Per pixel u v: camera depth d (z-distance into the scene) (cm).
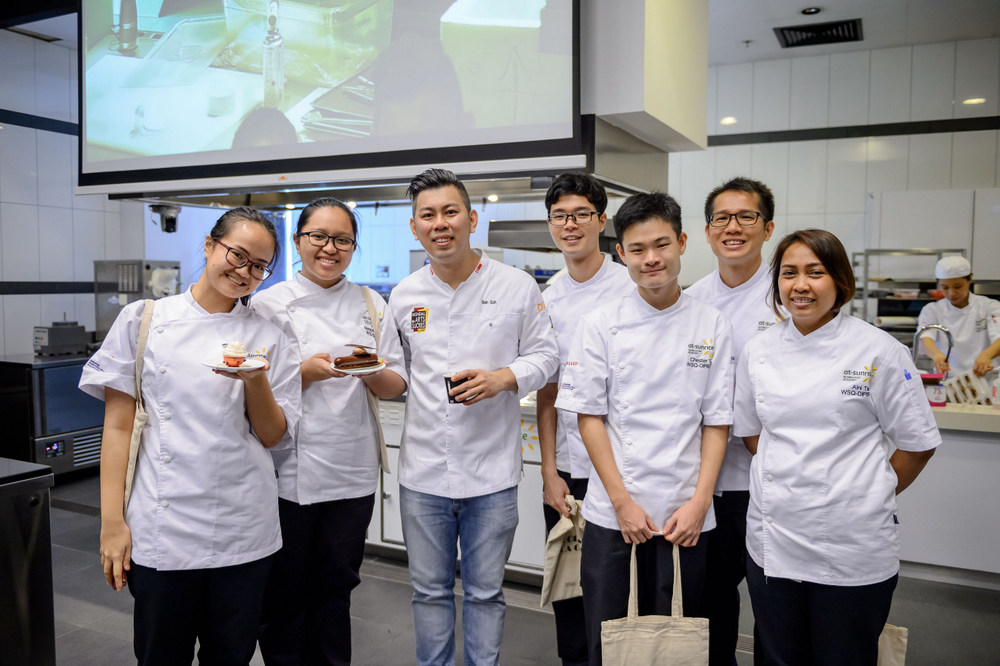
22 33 598
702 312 180
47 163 627
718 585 200
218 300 169
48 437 461
